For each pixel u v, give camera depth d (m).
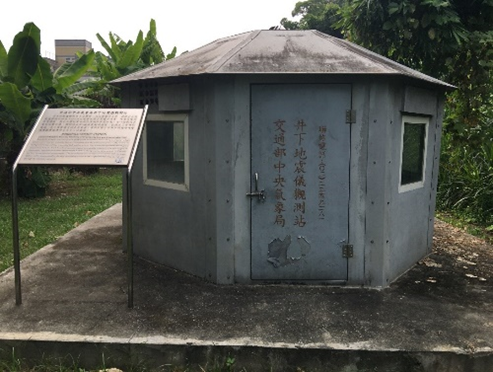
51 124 3.79
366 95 3.97
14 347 3.21
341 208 4.12
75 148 3.60
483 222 7.47
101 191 10.23
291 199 4.12
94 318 3.54
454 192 8.35
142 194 4.92
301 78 3.95
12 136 8.98
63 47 47.81
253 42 4.34
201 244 4.31
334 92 3.98
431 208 5.12
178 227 4.53
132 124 3.78
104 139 3.66
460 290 4.16
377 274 4.17
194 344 3.16
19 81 8.79
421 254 5.02
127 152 3.57
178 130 4.40
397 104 4.08
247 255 4.18
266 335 3.28
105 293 4.02
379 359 3.10
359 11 6.65
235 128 4.00
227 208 4.10
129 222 3.59
